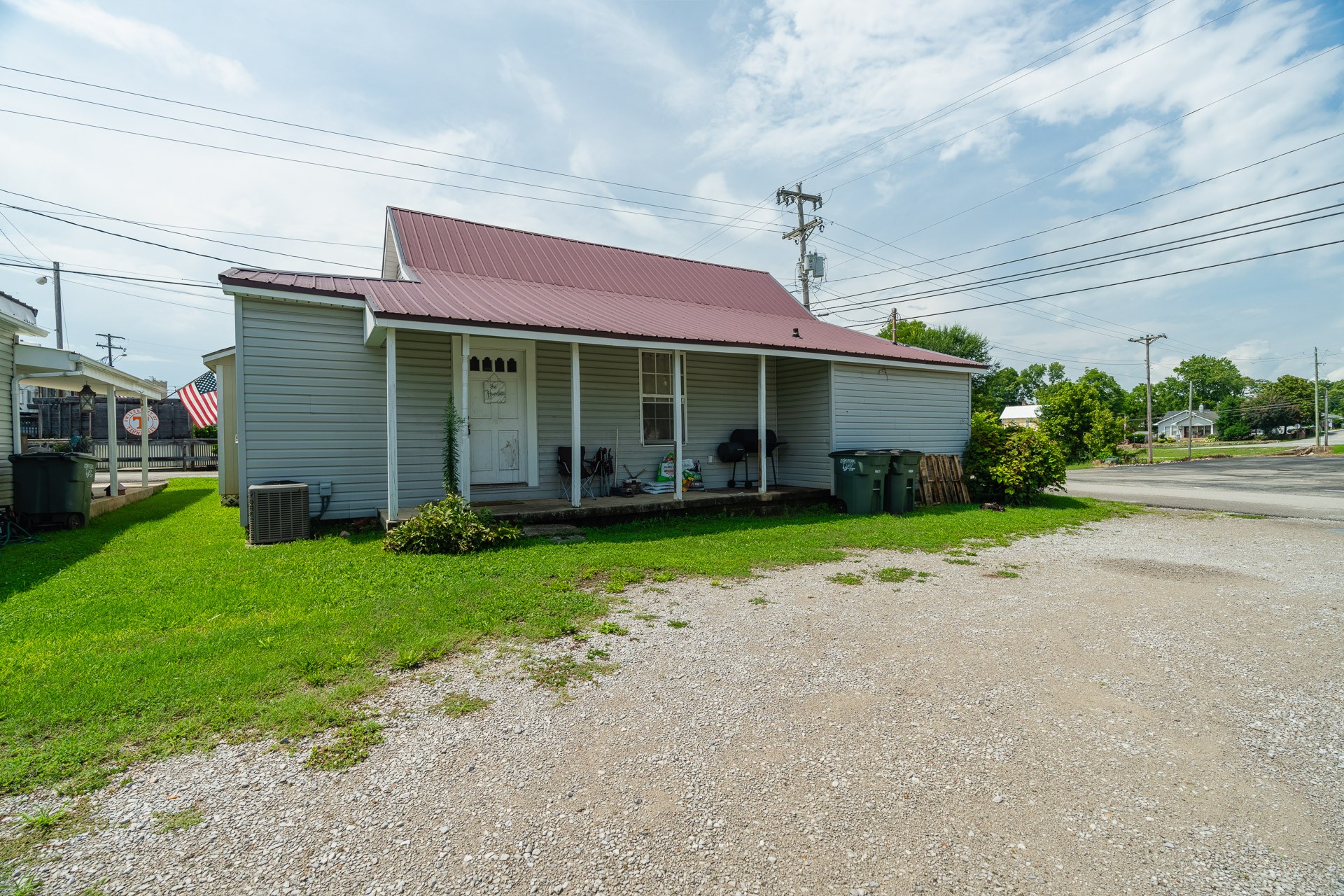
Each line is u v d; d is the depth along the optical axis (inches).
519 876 81.4
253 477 304.3
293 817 93.2
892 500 429.1
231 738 114.7
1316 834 90.7
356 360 326.3
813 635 174.6
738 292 559.8
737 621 186.5
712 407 461.7
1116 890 79.7
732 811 95.4
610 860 84.4
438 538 263.6
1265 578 246.8
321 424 319.0
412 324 280.8
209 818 92.7
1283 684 143.6
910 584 233.9
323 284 320.5
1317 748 115.5
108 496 432.8
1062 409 1685.5
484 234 475.5
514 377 379.9
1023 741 116.8
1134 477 940.6
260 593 198.7
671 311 446.0
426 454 349.4
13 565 241.1
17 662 142.3
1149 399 1567.4
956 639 172.4
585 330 321.7
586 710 128.3
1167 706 132.0
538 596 201.0
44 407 830.5
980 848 87.3
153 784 100.7
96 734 114.2
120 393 529.3
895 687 140.3
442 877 81.1
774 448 485.7
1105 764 109.3
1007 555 291.4
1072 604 207.9
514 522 312.7
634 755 111.1
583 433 405.1
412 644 158.4
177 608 183.0
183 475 801.6
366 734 117.1
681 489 375.6
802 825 92.0
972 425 538.3
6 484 345.1
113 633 163.3
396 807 95.8
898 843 88.3
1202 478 882.1
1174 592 224.5
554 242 507.5
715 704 131.6
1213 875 82.3
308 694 131.6
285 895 77.7
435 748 113.1
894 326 983.6
